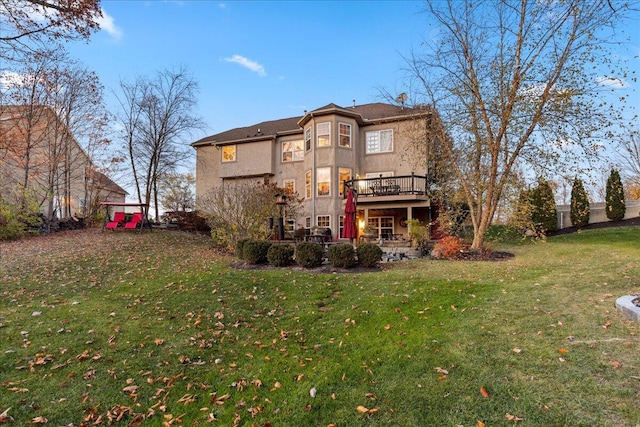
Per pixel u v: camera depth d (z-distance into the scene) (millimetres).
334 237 17766
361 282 7449
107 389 3574
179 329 5180
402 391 3350
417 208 18156
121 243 12773
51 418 3090
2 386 3541
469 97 11359
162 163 22047
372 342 4543
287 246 9555
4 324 5117
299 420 3031
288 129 21375
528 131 10500
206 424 3031
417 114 12820
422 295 6305
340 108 18062
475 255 10922
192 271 8898
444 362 3812
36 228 14695
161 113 21500
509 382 3307
